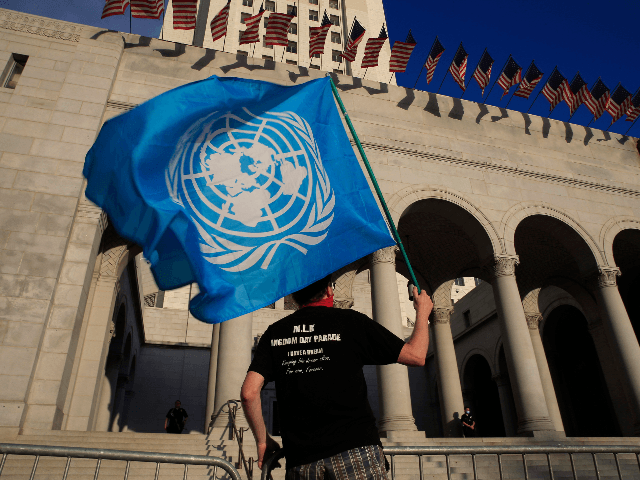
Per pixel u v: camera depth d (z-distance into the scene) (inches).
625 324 657.6
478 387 1171.9
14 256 460.1
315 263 192.7
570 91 775.1
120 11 598.2
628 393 625.9
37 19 601.9
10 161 504.4
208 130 218.1
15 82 573.3
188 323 1141.7
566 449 158.1
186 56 643.5
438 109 735.7
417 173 670.5
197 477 340.8
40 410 409.4
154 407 1042.7
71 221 494.0
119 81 603.5
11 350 420.5
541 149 764.6
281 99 241.8
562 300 967.0
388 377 530.0
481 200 681.0
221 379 477.4
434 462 401.7
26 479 293.3
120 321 816.3
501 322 621.0
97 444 367.9
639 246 786.8
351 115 682.8
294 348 93.7
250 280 183.8
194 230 190.4
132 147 205.2
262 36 1779.0
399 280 1696.6
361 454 82.2
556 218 708.0
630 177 795.4
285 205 204.7
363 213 209.5
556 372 997.2
